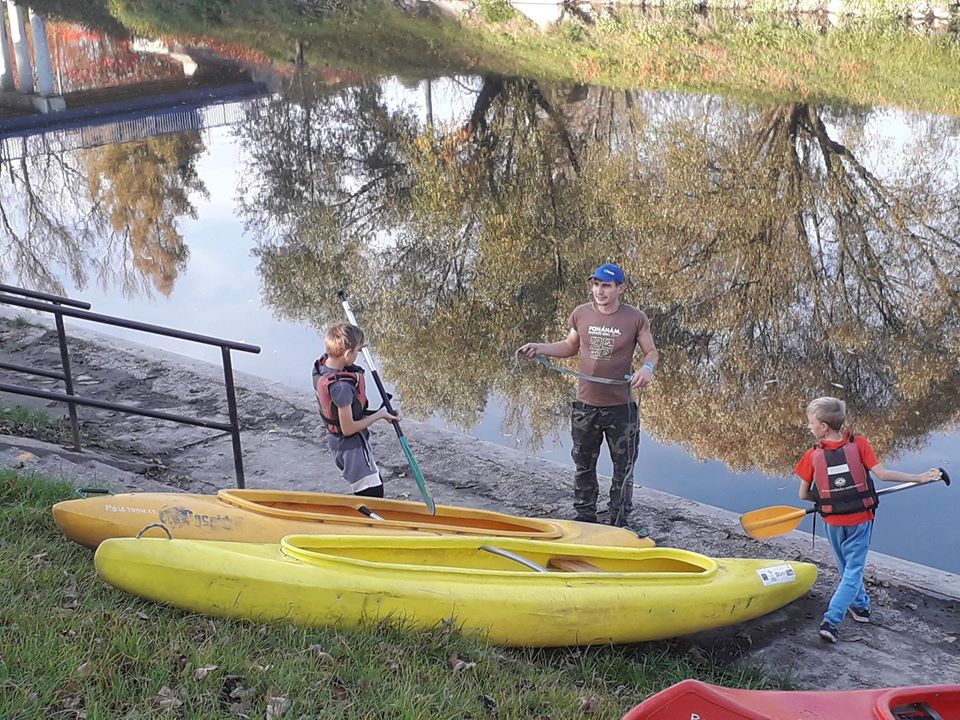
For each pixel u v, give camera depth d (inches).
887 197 813.9
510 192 852.6
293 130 1048.2
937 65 1186.0
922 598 259.1
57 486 241.8
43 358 400.5
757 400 537.6
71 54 1369.3
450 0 1582.2
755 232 765.9
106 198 887.1
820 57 1238.9
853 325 638.5
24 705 145.9
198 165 973.2
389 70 1273.4
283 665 168.9
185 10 1529.3
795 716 153.6
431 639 194.2
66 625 170.7
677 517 303.3
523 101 1115.3
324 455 336.2
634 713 148.6
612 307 267.3
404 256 725.9
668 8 1493.6
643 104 1085.1
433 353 573.6
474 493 319.6
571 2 1535.4
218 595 189.2
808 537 295.4
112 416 353.4
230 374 284.7
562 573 216.8
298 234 773.9
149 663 162.9
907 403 536.1
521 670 194.9
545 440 440.1
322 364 251.8
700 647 232.8
